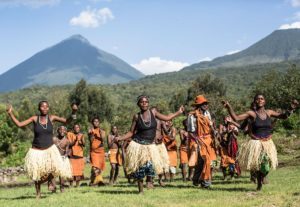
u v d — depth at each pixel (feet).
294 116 114.62
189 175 50.21
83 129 123.44
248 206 28.02
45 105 34.63
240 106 139.54
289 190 33.63
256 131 33.35
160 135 42.70
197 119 38.68
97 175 49.75
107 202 31.63
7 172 84.64
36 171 33.71
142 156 33.88
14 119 34.12
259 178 34.14
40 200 34.12
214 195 33.19
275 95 201.98
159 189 38.45
